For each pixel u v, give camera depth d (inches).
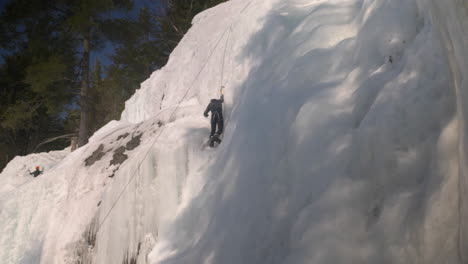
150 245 215.3
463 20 70.0
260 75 220.2
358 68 151.2
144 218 224.8
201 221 192.1
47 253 269.0
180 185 225.6
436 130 103.0
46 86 639.1
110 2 641.6
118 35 718.5
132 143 298.7
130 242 223.1
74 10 629.6
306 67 176.9
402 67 128.7
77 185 293.0
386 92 123.3
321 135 138.5
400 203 102.4
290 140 151.3
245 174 172.4
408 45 136.6
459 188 79.7
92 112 817.5
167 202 220.2
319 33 193.5
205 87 298.0
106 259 228.1
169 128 253.1
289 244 125.6
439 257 85.0
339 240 109.1
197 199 205.0
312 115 146.5
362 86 139.1
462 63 74.7
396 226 100.3
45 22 678.5
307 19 215.6
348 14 193.5
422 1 136.3
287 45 214.4
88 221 259.8
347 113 139.1
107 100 821.9
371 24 156.0
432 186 95.0
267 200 148.5
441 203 89.7
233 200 170.7
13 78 721.0
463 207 76.1
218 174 202.7
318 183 127.6
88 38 669.9
